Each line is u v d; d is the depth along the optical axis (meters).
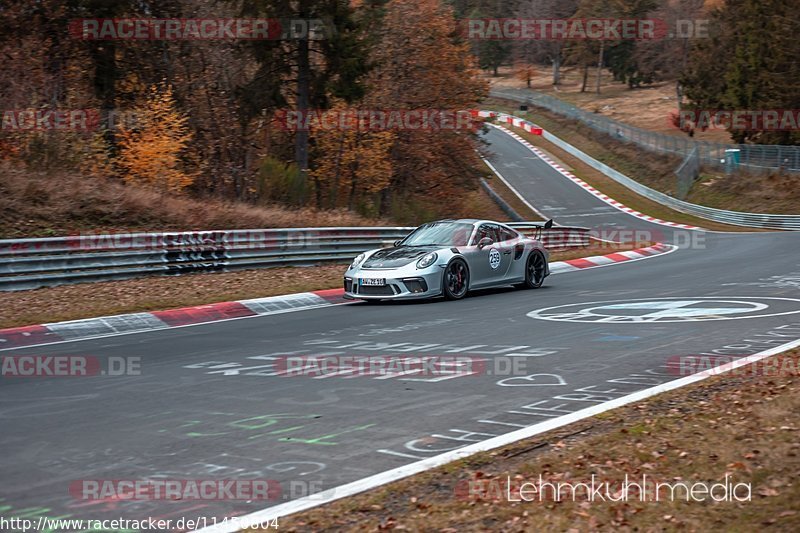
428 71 56.81
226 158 45.31
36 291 21.41
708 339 13.73
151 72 44.00
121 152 37.44
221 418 9.15
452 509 6.14
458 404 9.65
